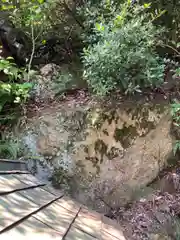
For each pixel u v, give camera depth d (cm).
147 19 363
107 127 307
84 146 302
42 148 307
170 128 306
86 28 385
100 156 298
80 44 419
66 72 386
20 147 308
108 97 328
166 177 294
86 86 357
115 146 301
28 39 423
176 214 273
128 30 314
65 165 296
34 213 111
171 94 331
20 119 329
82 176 291
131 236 256
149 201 281
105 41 309
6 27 412
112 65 314
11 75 355
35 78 377
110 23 336
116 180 289
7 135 321
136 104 318
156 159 298
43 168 296
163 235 258
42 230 97
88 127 309
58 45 434
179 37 378
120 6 349
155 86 336
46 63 418
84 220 147
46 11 391
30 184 161
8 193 118
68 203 172
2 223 87
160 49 380
